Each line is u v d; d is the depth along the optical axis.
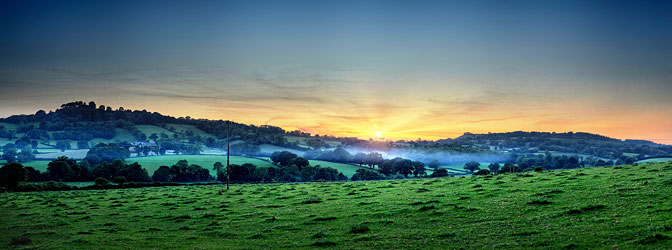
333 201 46.41
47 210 51.88
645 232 23.06
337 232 30.95
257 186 76.31
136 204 54.75
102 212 48.25
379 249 25.61
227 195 60.44
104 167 155.12
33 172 141.88
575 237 24.11
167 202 54.81
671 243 21.00
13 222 43.03
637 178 40.50
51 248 29.42
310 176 170.62
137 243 30.47
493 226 28.78
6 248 30.06
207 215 42.09
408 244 26.22
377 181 71.00
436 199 41.34
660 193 32.12
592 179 43.72
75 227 38.50
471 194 42.59
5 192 87.50
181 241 30.80
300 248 27.17
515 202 35.84
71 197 67.50
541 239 24.50
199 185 96.38
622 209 29.02
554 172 56.22
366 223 33.28
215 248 28.02
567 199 34.72
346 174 187.75
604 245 22.22
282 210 42.72
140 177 155.12
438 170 172.00
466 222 30.86
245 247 28.08
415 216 34.47
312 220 36.22
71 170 147.62
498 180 52.44
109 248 29.00
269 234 31.91
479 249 23.92
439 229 29.42
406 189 52.44
